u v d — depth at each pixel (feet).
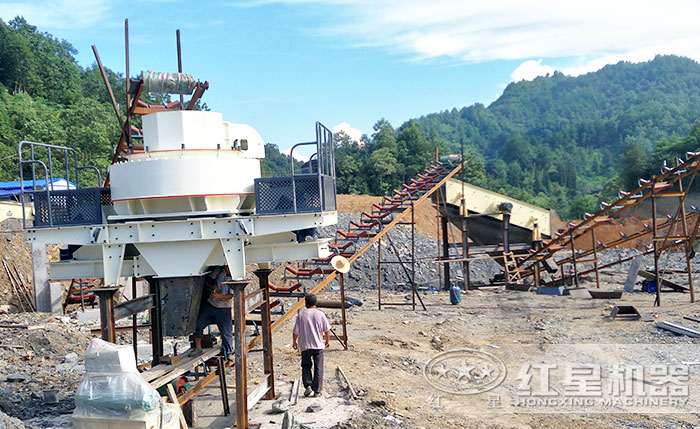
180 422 27.04
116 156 34.19
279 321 40.16
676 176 70.33
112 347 22.97
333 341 52.70
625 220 160.35
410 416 31.76
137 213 27.84
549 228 98.22
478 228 99.19
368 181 266.98
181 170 27.02
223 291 30.58
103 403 22.29
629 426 30.32
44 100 291.58
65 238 27.78
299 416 30.86
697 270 98.58
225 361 32.60
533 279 96.68
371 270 99.45
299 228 27.61
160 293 29.71
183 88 30.71
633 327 55.47
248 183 28.99
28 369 42.29
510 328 58.29
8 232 75.72
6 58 299.38
